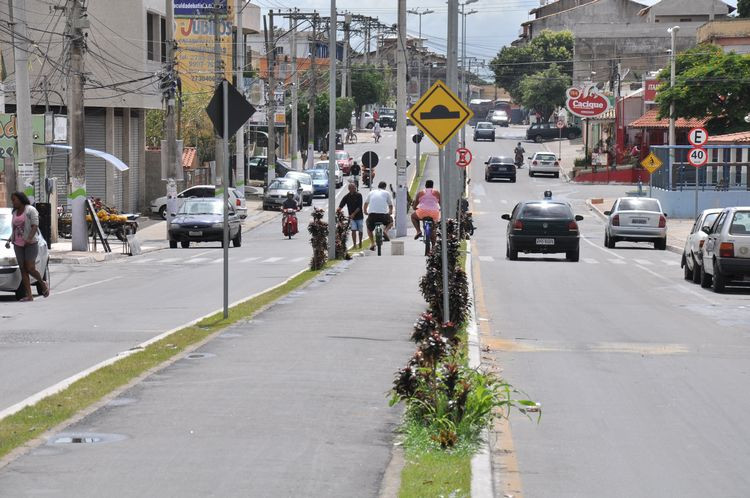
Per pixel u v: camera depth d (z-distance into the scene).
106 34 64.12
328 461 10.06
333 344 17.41
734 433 12.34
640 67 131.50
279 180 79.19
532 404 11.74
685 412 13.51
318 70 143.88
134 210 70.31
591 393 14.73
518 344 19.28
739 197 66.69
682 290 30.03
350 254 39.34
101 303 25.50
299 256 43.97
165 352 16.42
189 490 9.01
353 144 139.25
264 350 16.72
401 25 54.19
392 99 199.88
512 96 180.12
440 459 10.23
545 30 172.12
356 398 13.02
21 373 15.27
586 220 69.50
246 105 20.39
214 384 13.83
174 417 11.84
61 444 10.57
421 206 41.34
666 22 138.12
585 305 25.83
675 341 19.89
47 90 54.22
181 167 66.94
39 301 26.25
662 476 10.38
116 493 8.88
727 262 28.62
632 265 38.84
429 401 11.39
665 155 69.06
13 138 44.41
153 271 36.81
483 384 12.00
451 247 19.80
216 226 49.38
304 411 12.23
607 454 11.29
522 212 40.03
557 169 101.50
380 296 25.33
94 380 13.97
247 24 107.94
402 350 16.86
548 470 10.57
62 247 47.19
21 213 25.97
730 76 74.88
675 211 67.06
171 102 52.69
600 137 119.31
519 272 34.97
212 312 23.23
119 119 67.56
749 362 17.59
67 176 61.38
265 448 10.51
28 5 60.03
